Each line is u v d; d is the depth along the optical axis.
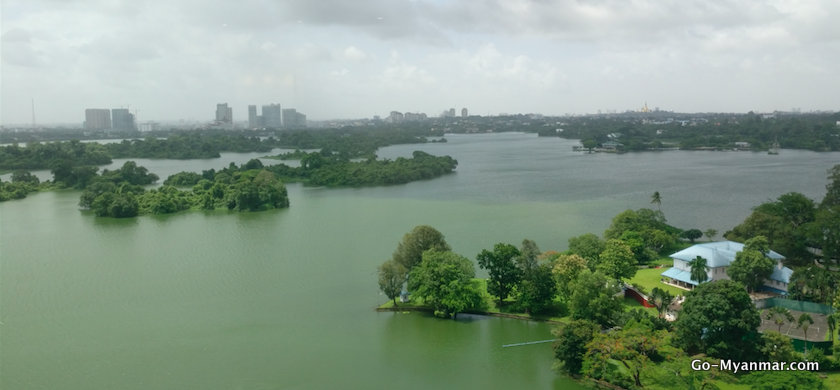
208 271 158.25
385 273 127.88
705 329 92.25
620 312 109.00
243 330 117.62
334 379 96.12
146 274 156.00
